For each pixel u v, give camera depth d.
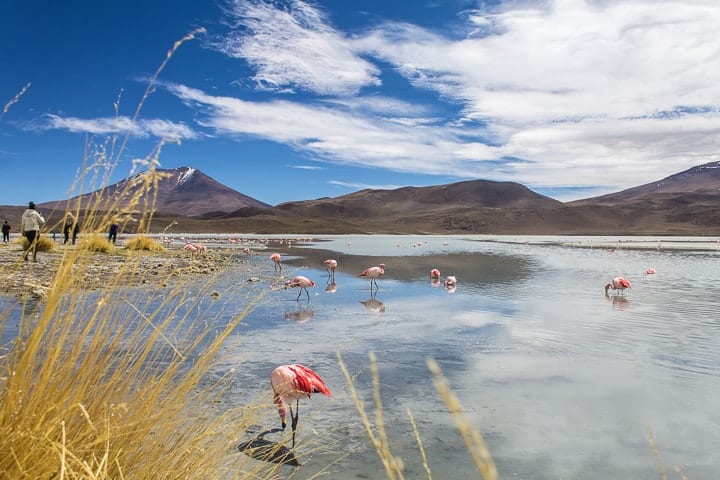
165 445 3.17
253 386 7.06
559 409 6.80
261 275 19.67
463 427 1.14
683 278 22.78
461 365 8.70
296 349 9.34
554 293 17.50
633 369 8.61
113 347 2.92
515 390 7.50
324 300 15.20
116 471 2.61
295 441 5.64
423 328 11.48
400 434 5.93
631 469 5.21
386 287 18.67
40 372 2.41
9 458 2.18
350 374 8.05
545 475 5.06
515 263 30.95
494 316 13.06
